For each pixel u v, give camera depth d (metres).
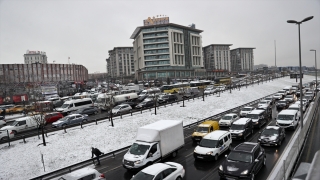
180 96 58.44
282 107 38.56
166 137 17.03
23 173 17.78
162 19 136.25
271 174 13.35
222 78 82.56
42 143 22.98
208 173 14.41
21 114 43.28
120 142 24.34
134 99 48.41
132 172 15.61
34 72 102.00
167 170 12.01
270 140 18.27
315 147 17.36
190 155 18.47
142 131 16.89
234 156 13.44
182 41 139.75
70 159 20.09
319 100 45.84
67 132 26.17
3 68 96.25
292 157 13.36
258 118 26.20
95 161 18.38
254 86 75.88
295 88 64.88
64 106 40.28
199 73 147.50
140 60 140.25
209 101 47.84
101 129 27.42
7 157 20.27
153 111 37.22
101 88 80.88
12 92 59.88
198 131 22.47
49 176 16.09
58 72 110.19
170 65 128.88
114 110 37.00
